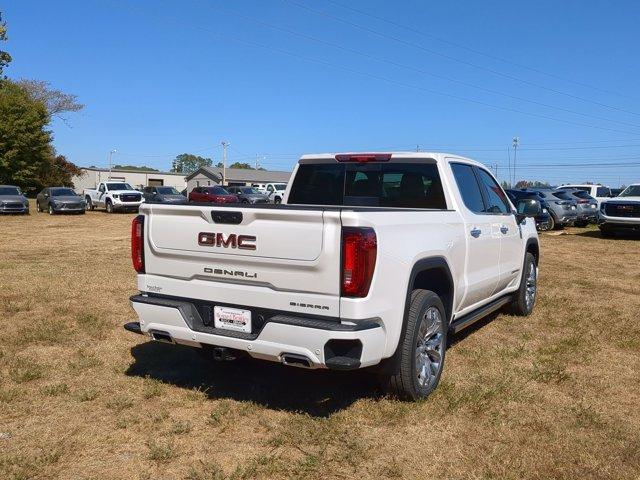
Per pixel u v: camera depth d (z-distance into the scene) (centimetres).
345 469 340
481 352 568
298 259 371
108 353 546
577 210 2139
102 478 326
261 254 384
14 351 544
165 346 572
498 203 646
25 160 5188
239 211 389
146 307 431
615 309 776
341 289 362
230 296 401
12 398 433
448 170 535
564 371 511
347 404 432
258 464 342
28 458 345
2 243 1532
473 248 536
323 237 364
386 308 385
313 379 486
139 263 442
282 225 377
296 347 372
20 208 2823
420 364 440
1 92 5141
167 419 404
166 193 3266
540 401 446
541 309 775
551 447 370
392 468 340
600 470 342
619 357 562
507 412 424
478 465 346
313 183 600
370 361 378
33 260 1170
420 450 364
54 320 657
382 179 561
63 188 3053
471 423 404
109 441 370
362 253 360
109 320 662
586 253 1429
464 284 521
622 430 396
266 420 400
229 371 504
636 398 457
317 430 386
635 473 339
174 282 427
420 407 429
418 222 434
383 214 387
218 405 429
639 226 1730
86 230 1998
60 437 373
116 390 455
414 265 419
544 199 2111
